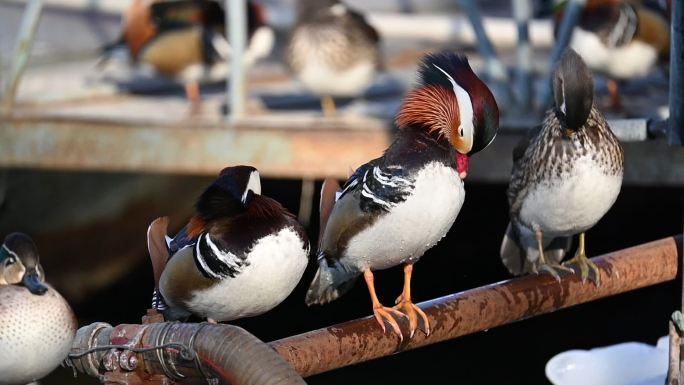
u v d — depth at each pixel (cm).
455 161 629
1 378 560
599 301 1536
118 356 530
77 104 1349
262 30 1378
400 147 617
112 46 1359
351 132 1128
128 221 1416
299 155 1132
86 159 1153
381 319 593
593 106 696
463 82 627
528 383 1375
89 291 1434
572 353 759
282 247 596
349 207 626
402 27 1677
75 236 1420
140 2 1338
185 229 624
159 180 1402
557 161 694
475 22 1259
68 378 1291
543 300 664
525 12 1248
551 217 713
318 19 1241
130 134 1146
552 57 1168
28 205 1410
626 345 774
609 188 698
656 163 1102
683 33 659
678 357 662
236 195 601
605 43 1277
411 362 1425
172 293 614
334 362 564
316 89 1269
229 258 591
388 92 1449
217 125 1138
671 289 1517
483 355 1443
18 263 580
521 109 1254
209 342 495
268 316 1474
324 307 1474
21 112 1212
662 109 1338
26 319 548
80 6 1698
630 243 1498
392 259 639
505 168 1126
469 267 1482
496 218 1471
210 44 1301
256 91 1460
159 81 1495
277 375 479
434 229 622
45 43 1631
